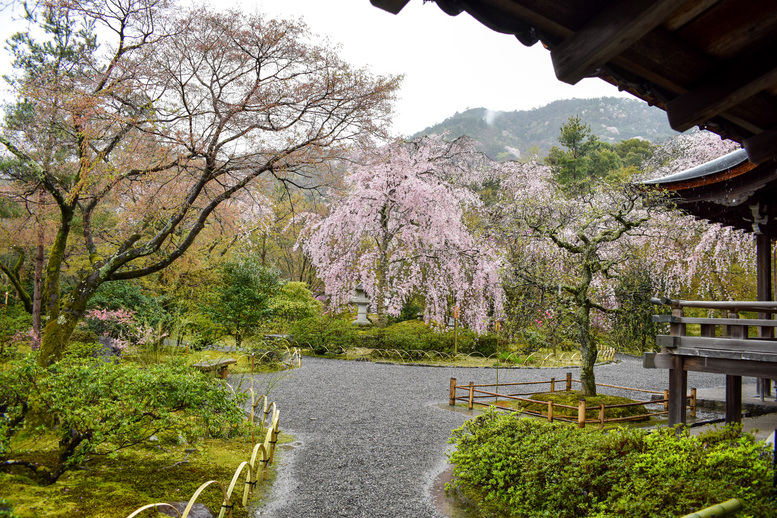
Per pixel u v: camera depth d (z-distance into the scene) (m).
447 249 15.44
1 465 3.59
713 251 15.18
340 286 16.05
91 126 5.38
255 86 5.86
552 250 11.27
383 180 14.27
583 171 30.12
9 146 5.39
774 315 7.90
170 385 3.89
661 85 1.72
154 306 12.04
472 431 5.43
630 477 3.45
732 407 4.71
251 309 12.69
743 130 2.05
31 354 3.78
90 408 3.48
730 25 1.41
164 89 5.98
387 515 4.00
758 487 2.91
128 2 5.51
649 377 13.07
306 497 4.29
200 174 6.43
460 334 15.49
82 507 3.24
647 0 1.22
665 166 18.50
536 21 1.42
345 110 6.40
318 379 10.46
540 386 10.88
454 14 1.49
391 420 7.27
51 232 9.59
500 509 4.14
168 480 4.09
